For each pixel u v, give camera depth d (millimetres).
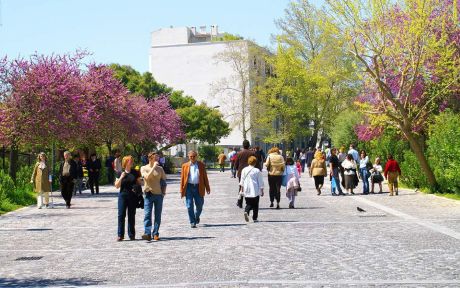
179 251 13180
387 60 30547
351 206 23750
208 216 20875
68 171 25859
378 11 28766
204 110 89812
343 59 66938
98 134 44156
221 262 11570
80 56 38188
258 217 20109
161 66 105750
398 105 28719
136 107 54344
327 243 13820
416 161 31609
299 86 70562
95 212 23797
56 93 33375
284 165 23344
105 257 12742
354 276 9867
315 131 72875
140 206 15312
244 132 81062
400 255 11938
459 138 26219
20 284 10055
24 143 33844
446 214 19828
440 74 31234
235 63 81562
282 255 12234
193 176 17625
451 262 11047
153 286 9500
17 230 18203
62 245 14812
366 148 48750
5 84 33156
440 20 29625
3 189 26188
